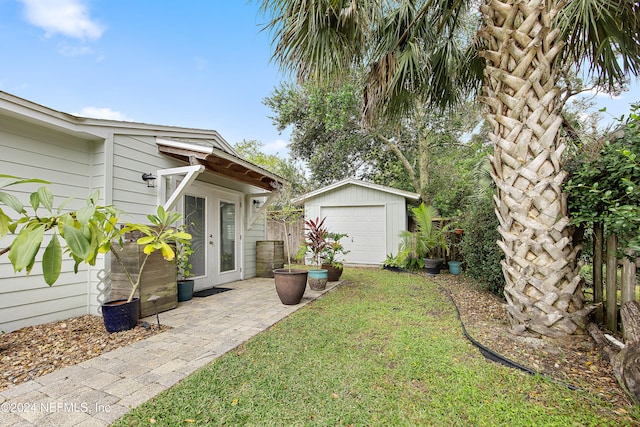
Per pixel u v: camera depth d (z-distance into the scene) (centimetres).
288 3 300
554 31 265
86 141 390
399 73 364
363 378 219
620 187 237
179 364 242
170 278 409
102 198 385
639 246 192
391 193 930
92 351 268
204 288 554
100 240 227
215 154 441
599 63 307
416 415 178
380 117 439
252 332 316
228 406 186
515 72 273
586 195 251
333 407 185
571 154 309
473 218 505
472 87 419
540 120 268
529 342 262
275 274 439
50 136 355
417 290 536
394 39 372
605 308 292
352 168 1310
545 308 263
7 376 223
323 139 1198
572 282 263
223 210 620
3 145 317
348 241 970
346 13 303
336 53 316
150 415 176
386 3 346
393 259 859
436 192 1021
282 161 1455
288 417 176
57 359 252
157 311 384
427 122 993
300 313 387
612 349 229
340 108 981
